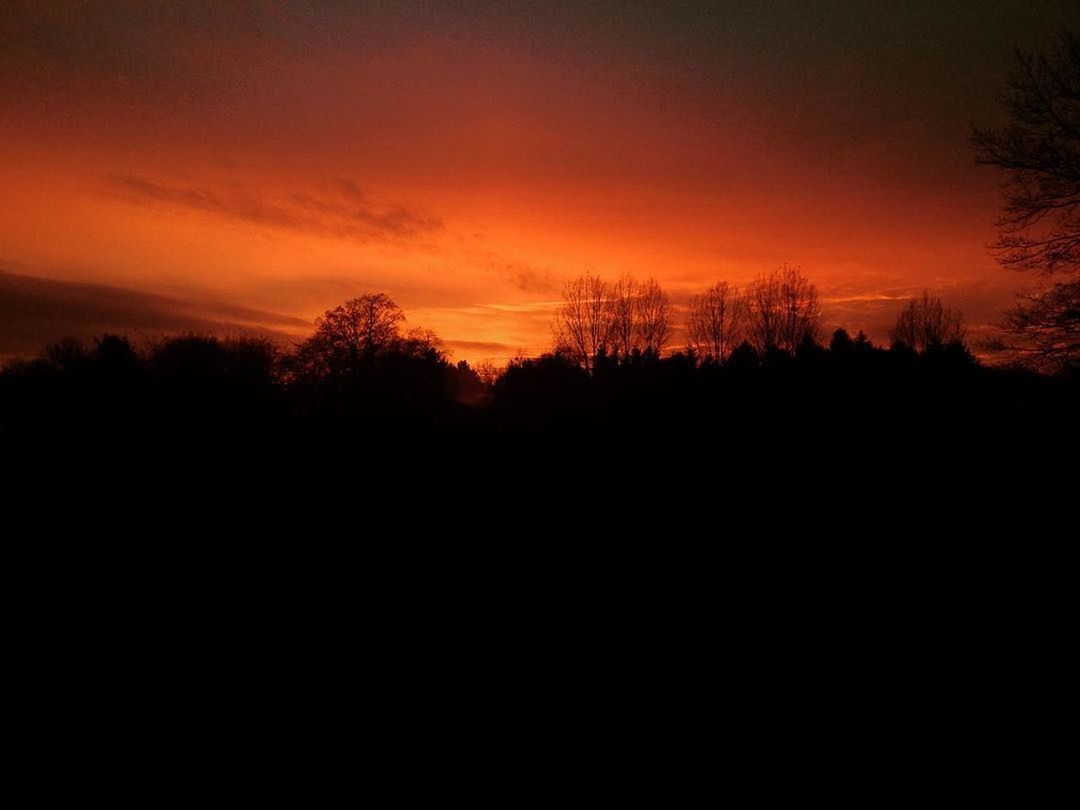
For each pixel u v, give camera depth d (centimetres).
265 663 1112
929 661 1122
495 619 1324
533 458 3241
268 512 2314
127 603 1425
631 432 3319
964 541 1794
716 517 2144
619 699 990
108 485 2564
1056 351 2086
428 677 1061
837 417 2853
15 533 1997
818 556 1723
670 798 746
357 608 1398
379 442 3562
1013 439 2225
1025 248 2188
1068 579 1507
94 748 841
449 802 734
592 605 1412
